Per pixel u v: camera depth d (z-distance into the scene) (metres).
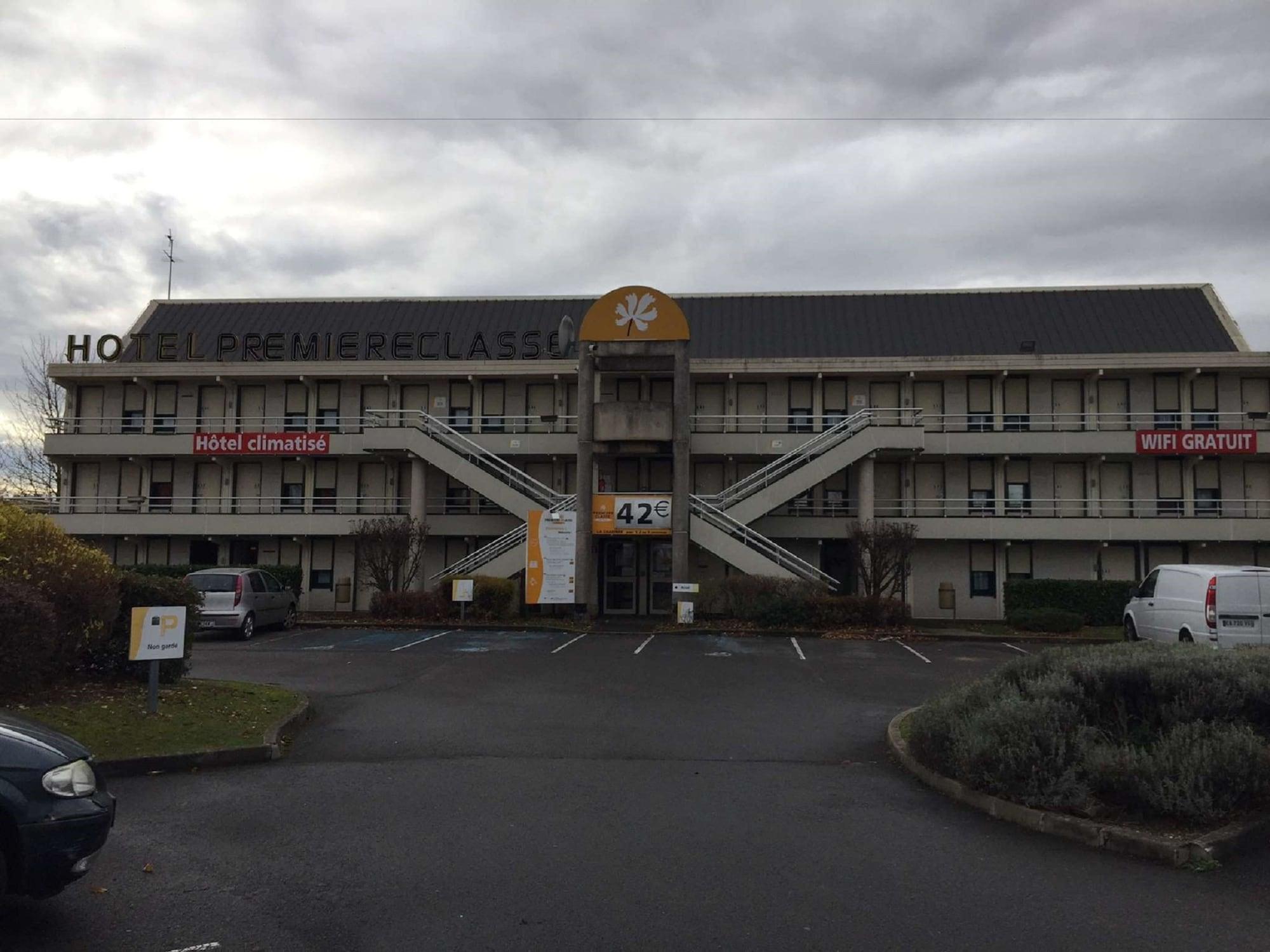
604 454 27.22
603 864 6.30
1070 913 5.47
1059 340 33.03
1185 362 30.84
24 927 5.14
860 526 27.19
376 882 5.93
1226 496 31.61
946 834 7.11
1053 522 30.81
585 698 13.77
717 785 8.67
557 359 33.66
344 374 33.34
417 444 30.16
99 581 11.36
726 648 20.83
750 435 31.42
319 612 32.56
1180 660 8.80
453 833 7.03
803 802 8.09
